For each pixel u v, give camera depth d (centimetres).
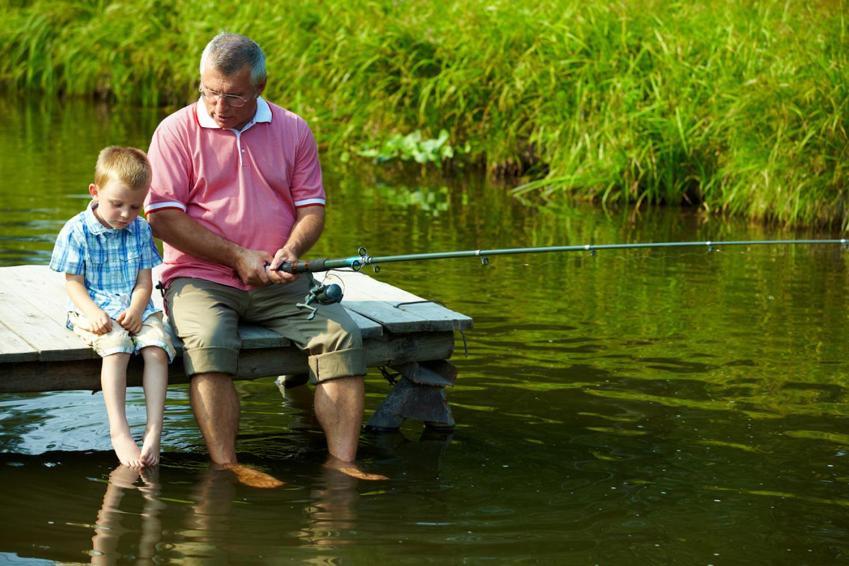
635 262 870
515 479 464
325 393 488
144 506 423
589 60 1238
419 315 542
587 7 1296
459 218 1019
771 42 1177
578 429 523
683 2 1297
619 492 451
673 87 1182
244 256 496
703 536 411
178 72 1672
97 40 1769
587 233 977
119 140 1355
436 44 1371
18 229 876
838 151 1058
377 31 1378
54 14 1836
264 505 428
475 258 862
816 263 882
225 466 469
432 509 430
